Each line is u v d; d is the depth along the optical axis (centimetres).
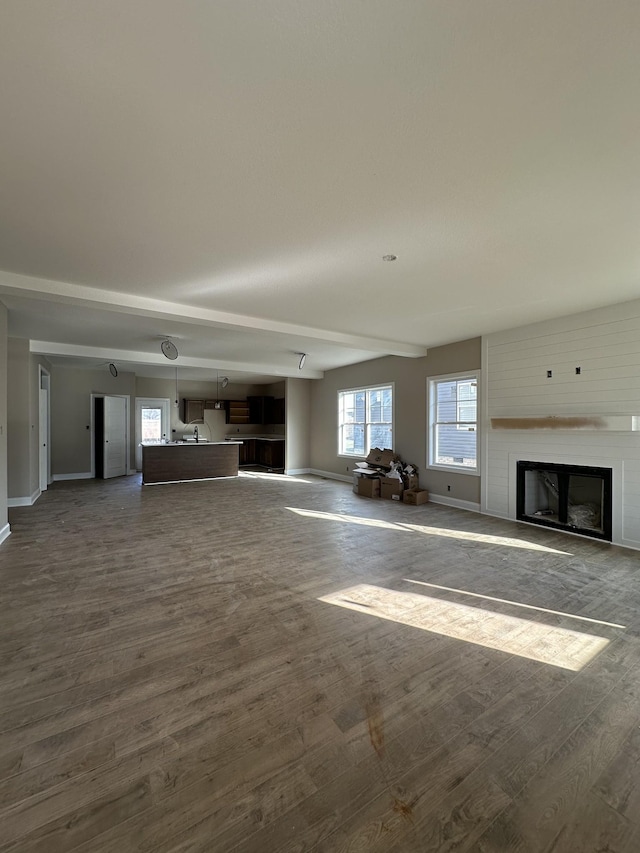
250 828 132
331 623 266
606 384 439
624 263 319
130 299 401
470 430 612
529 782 150
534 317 482
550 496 533
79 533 477
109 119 168
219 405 1181
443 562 381
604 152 190
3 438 442
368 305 434
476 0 120
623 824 135
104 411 921
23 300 422
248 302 426
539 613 281
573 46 135
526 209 241
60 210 242
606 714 185
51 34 130
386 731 174
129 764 156
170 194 226
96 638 246
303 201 233
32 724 176
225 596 306
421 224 259
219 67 143
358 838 129
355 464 871
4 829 130
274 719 180
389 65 143
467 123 171
